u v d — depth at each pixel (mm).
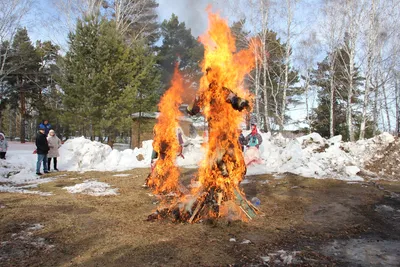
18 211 6039
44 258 3982
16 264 3809
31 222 5395
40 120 35031
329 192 8188
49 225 5238
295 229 5188
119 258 3975
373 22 25797
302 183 9312
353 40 27250
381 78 28875
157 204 6668
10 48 35094
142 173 11211
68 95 20672
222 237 4719
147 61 24062
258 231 5027
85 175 10852
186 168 12125
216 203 5434
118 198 7211
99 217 5695
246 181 9547
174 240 4574
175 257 4000
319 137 15617
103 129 20828
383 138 14000
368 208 6707
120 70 21531
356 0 27141
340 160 12328
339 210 6430
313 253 4207
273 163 12789
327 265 3857
